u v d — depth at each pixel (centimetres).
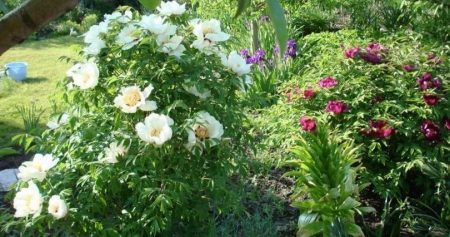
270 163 350
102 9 1085
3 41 44
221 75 235
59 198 210
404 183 315
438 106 325
